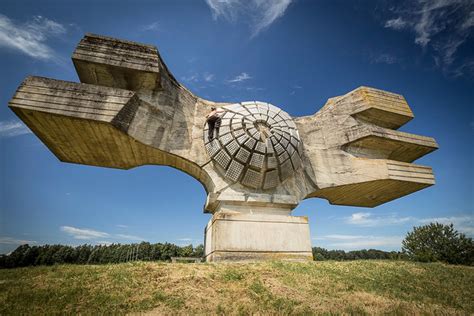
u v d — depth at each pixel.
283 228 12.76
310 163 15.80
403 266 12.02
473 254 26.70
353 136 16.80
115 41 12.59
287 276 8.38
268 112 14.15
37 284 7.02
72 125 11.19
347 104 17.89
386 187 16.78
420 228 30.66
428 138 17.69
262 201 13.12
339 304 6.61
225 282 7.54
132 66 12.13
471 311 7.26
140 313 5.62
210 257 11.98
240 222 12.27
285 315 5.79
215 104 15.45
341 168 16.12
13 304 5.86
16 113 10.55
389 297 7.50
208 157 13.45
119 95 11.58
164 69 13.84
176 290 6.76
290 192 14.17
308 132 16.81
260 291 6.96
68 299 6.12
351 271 9.98
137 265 8.55
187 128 13.86
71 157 13.80
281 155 13.33
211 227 12.65
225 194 12.87
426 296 8.16
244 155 12.80
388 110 17.28
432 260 26.56
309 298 6.86
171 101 13.80
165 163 14.29
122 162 14.34
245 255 11.69
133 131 12.02
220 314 5.69
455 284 10.09
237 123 13.30
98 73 12.41
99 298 6.18
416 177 16.22
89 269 8.21
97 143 12.53
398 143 17.06
